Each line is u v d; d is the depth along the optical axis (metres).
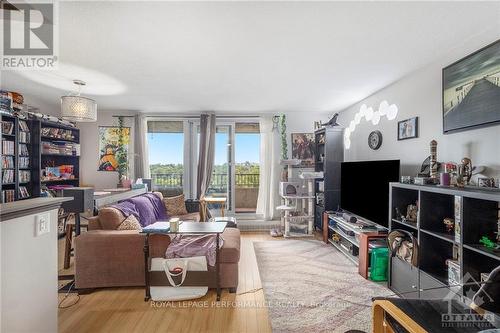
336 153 4.38
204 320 2.07
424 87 2.71
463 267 1.78
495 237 1.78
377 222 2.99
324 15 1.76
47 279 1.45
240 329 1.96
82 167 5.02
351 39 2.10
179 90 3.59
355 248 3.33
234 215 5.20
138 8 1.69
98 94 3.80
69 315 2.13
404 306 1.34
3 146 3.56
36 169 4.05
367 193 3.20
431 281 2.07
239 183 5.36
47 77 3.05
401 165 3.07
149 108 4.78
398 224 2.56
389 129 3.33
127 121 5.06
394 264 2.51
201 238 2.67
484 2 1.61
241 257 3.50
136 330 1.94
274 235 4.52
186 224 2.57
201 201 4.41
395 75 2.95
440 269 2.18
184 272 2.35
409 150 2.94
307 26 1.90
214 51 2.33
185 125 5.14
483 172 2.05
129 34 2.03
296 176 5.09
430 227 2.18
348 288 2.60
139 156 4.95
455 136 2.32
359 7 1.67
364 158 3.98
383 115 3.46
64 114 3.07
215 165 5.19
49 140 4.53
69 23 1.87
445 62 2.44
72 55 2.42
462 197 1.77
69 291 2.52
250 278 2.84
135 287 2.61
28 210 1.29
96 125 5.02
